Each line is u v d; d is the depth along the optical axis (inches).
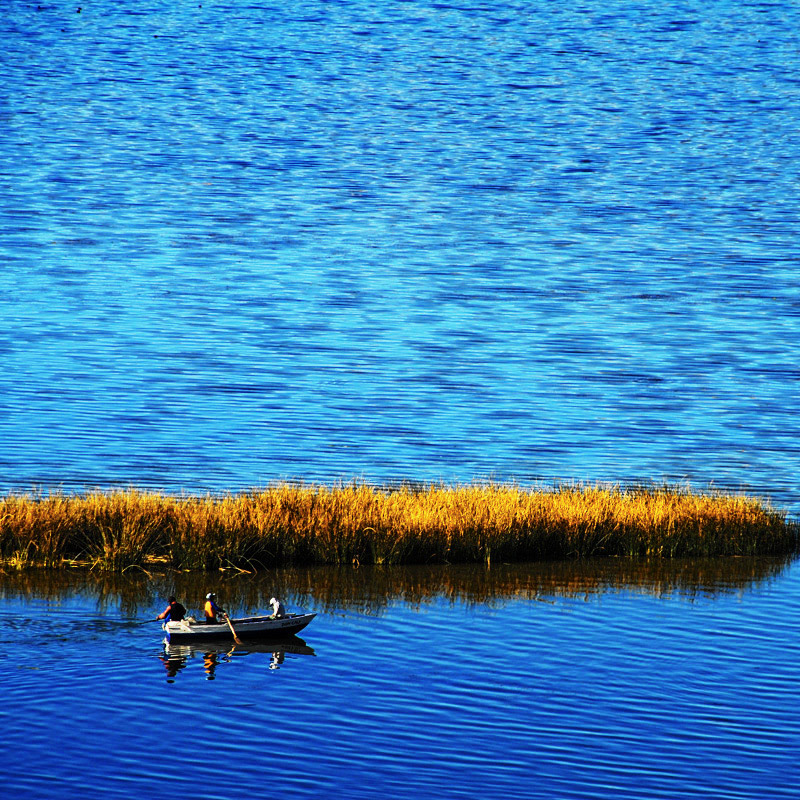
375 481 4909.0
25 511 3767.2
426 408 6412.4
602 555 3991.1
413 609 3361.2
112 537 3708.2
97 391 6569.9
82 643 2989.7
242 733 2549.2
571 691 2819.9
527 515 3969.0
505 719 2659.9
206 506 3900.1
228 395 6589.6
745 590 3624.5
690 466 5344.5
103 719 2576.3
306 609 3331.7
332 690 2780.5
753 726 2662.4
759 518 4131.4
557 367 7549.2
